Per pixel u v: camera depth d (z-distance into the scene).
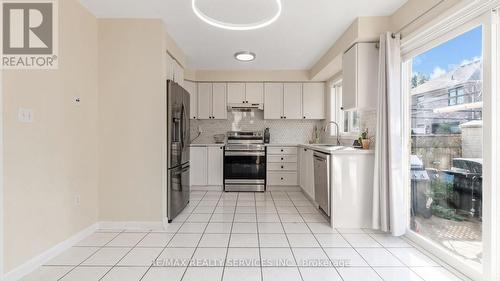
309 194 4.17
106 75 2.92
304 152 4.52
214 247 2.45
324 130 5.17
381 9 2.64
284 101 5.22
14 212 1.88
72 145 2.49
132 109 2.93
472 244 1.94
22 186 1.94
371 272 2.01
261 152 5.00
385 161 2.65
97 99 2.92
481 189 1.85
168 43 3.25
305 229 2.93
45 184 2.16
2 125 1.80
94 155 2.87
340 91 4.73
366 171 2.94
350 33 2.99
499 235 1.72
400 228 2.58
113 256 2.26
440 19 2.05
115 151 2.94
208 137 5.51
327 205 3.10
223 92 5.21
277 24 2.98
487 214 1.74
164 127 2.99
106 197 2.94
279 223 3.13
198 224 3.10
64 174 2.38
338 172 2.94
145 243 2.54
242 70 5.10
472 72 1.93
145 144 2.94
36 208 2.06
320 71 4.36
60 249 2.32
